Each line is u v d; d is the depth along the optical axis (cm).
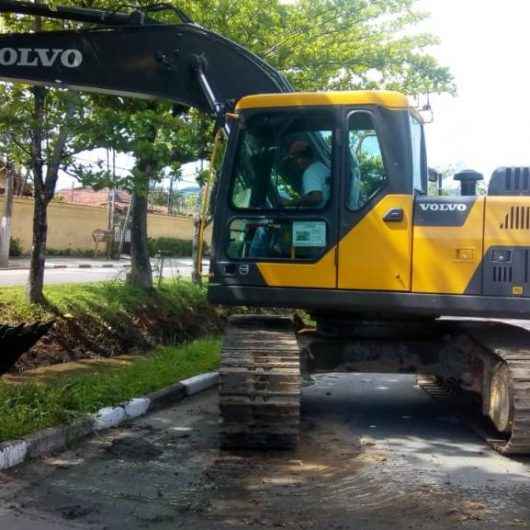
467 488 563
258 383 634
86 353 1050
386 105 675
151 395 811
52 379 870
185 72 802
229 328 705
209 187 732
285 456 643
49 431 630
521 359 651
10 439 601
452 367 755
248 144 701
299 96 689
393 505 520
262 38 1370
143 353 1119
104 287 1282
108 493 534
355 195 672
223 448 652
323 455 650
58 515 488
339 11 1427
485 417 778
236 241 695
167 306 1316
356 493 546
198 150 1072
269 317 730
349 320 752
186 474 584
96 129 994
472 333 723
